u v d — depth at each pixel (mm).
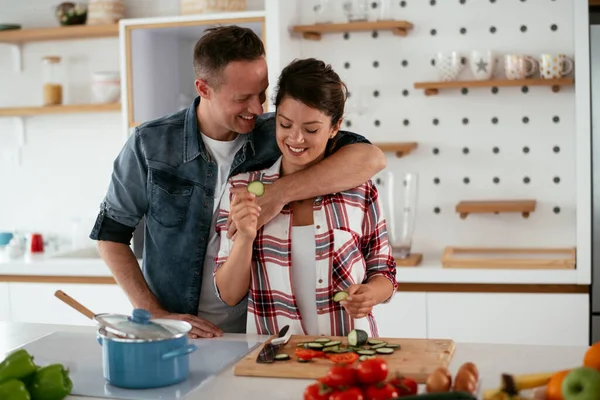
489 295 3268
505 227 3607
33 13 4191
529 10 3504
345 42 3676
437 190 3658
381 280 2035
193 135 2150
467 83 3424
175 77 3672
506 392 1410
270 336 2008
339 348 1810
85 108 3861
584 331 3217
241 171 2137
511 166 3582
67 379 1591
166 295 2199
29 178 4285
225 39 1954
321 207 2014
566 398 1350
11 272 3695
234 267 1938
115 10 3865
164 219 2164
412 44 3619
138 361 1636
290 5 3602
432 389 1444
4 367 1530
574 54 3465
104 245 2229
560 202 3551
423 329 3338
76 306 1749
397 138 3672
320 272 1998
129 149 2188
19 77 4242
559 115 3518
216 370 1761
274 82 3420
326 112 1859
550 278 3211
